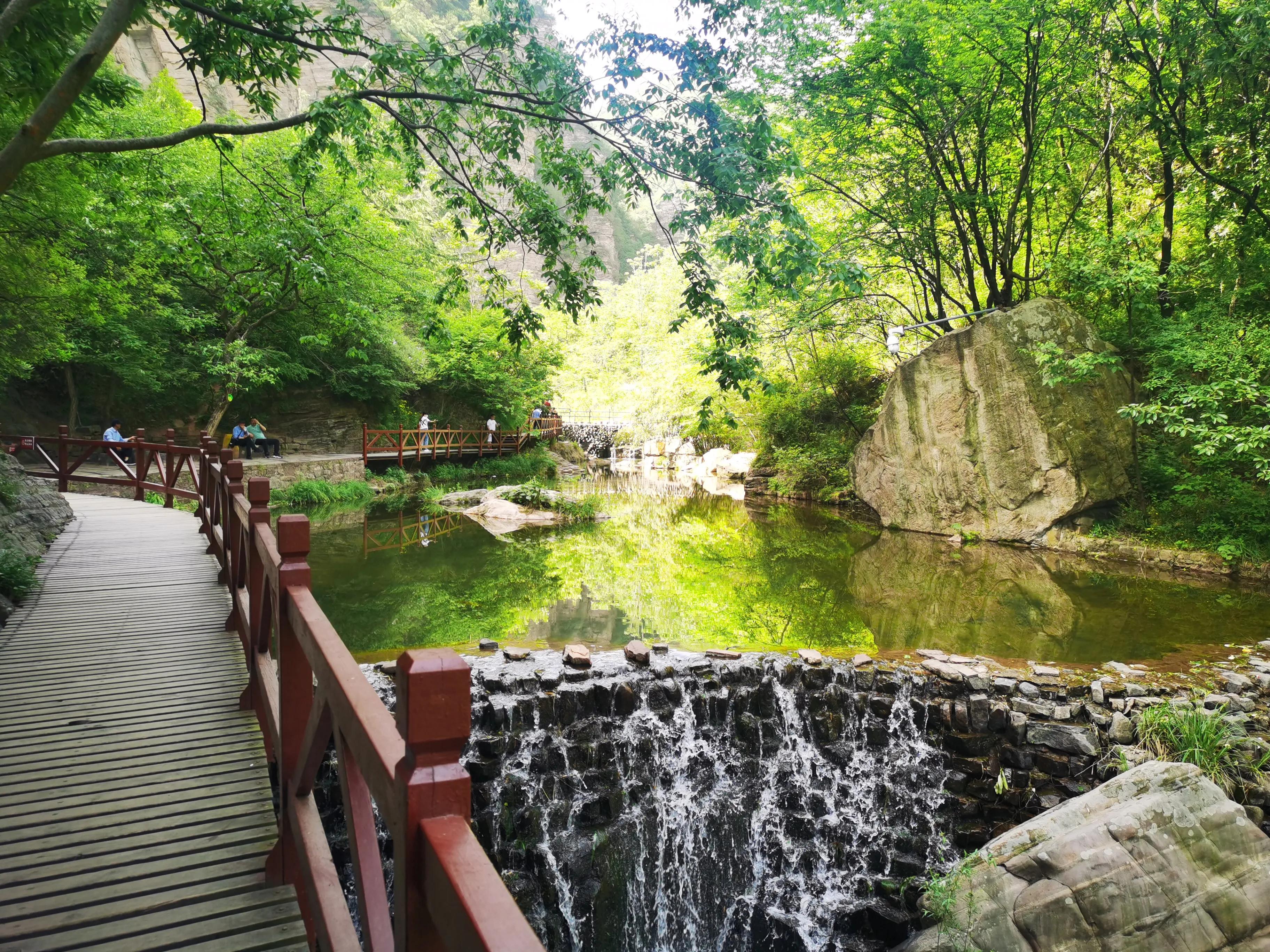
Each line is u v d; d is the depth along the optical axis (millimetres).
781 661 6320
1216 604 9016
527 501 17656
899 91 13609
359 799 1455
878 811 5816
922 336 17922
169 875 2529
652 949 5430
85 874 2523
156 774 3234
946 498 14281
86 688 4176
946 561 11820
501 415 30234
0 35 3686
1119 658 6902
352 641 7152
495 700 5414
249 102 5738
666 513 17703
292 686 2379
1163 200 13008
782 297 6516
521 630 7738
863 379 19766
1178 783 4191
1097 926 3684
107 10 3891
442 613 8367
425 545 12695
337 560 11242
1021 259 16156
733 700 6066
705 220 6086
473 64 6238
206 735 3607
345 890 4672
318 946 1985
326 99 5469
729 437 29484
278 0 5070
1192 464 12125
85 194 9445
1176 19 11242
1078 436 12539
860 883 5273
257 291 7699
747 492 22484
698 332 26125
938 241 15492
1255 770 4812
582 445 44000
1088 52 12148
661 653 6434
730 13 5730
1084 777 5344
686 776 5824
